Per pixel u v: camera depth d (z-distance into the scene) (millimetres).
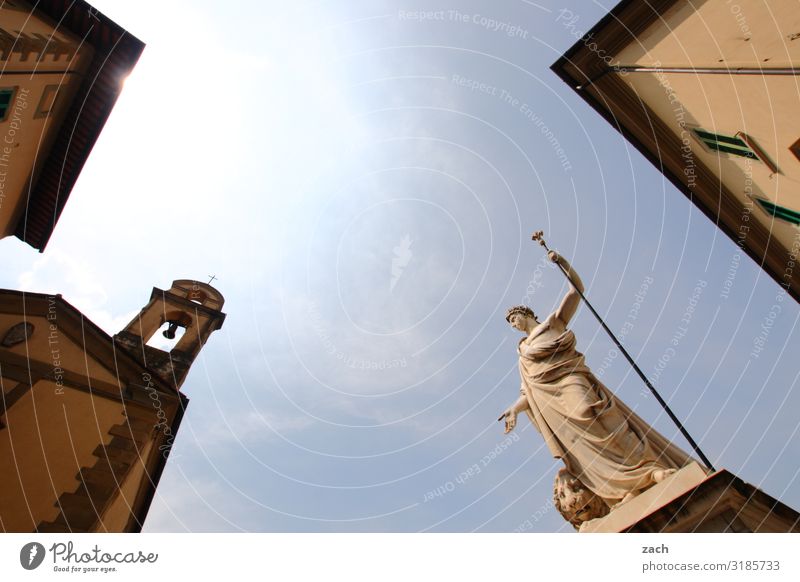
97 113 16422
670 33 11336
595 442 11117
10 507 11234
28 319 14555
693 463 9680
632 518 9578
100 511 12141
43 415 12969
